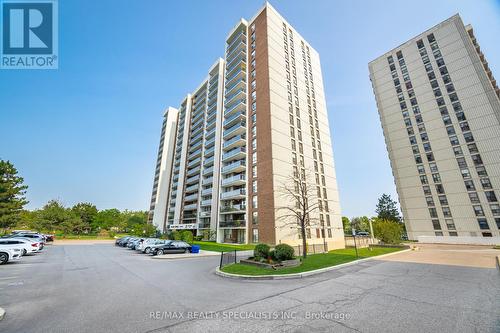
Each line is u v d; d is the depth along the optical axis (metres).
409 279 10.79
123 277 11.85
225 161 44.56
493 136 44.41
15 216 39.41
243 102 43.81
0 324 5.63
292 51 46.97
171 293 8.62
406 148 54.81
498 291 8.41
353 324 5.53
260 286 9.75
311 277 11.57
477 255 20.91
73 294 8.46
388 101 60.09
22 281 10.70
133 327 5.43
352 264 15.84
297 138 39.44
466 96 48.81
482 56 56.50
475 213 43.59
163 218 71.00
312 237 34.94
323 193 40.22
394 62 61.12
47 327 5.44
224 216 41.28
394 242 32.12
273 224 31.19
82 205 69.06
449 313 6.20
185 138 70.38
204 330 5.25
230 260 17.56
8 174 40.50
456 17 53.28
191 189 57.72
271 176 33.41
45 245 34.88
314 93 48.81
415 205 50.97
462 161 46.88
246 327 5.41
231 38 52.16
